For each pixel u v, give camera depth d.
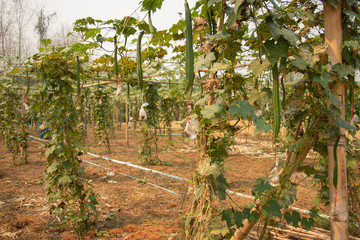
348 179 3.07
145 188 5.38
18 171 6.70
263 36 1.61
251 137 13.12
